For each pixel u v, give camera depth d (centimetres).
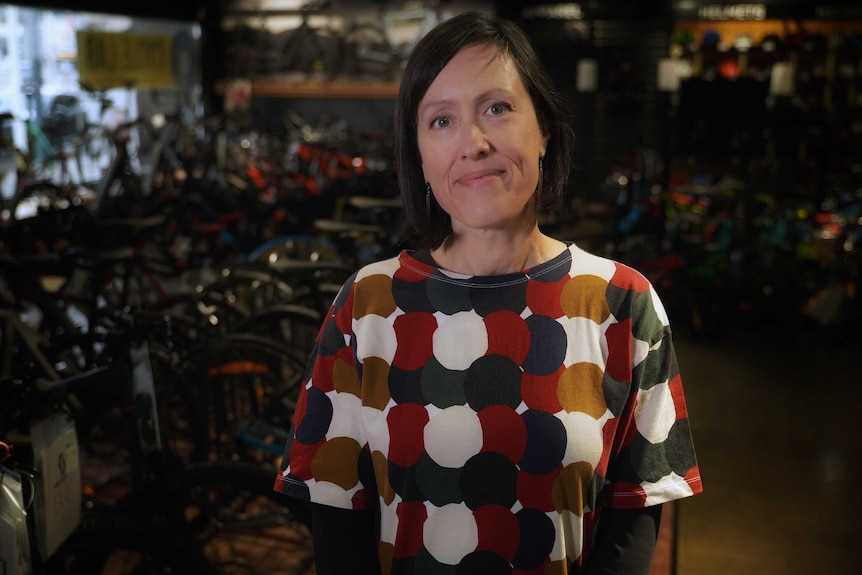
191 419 286
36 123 739
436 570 108
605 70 1033
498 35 107
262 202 587
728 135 734
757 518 320
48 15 746
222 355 301
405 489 108
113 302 406
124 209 552
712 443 392
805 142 853
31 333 301
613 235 689
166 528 193
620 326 109
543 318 108
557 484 106
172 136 882
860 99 908
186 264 507
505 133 105
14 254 399
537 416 105
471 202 106
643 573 108
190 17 1003
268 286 393
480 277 110
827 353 536
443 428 106
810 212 627
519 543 106
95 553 185
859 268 571
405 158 114
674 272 612
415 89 108
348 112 1091
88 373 205
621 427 110
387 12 1048
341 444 113
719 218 640
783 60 943
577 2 1033
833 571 284
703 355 532
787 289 594
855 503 333
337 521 115
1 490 150
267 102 1105
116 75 853
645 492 109
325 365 114
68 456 172
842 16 943
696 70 978
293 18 1074
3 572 151
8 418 172
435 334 109
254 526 269
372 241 517
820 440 397
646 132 1037
